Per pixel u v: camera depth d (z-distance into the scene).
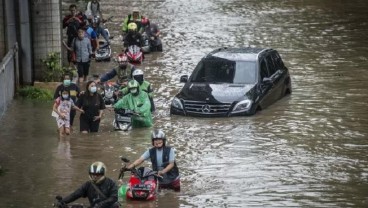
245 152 36.44
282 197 30.16
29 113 44.94
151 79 53.12
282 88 47.44
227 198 30.06
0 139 39.38
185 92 44.56
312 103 46.12
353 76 53.53
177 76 54.03
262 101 44.47
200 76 45.78
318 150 36.56
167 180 30.61
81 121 40.78
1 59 50.38
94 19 61.53
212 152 36.53
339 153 36.06
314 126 40.97
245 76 45.34
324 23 77.12
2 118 43.81
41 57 51.25
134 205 29.27
